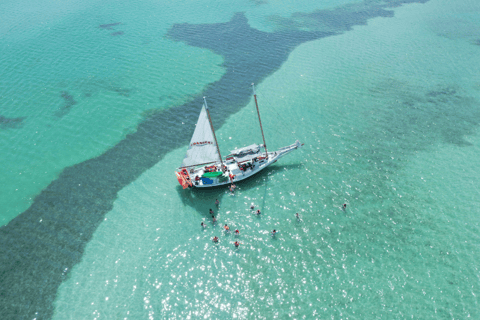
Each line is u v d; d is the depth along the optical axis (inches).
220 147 1802.4
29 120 2066.9
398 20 3321.9
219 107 2153.1
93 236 1336.1
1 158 1780.3
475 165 1565.0
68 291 1132.5
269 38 3065.9
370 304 1028.5
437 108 2009.1
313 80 2390.5
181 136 1908.2
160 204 1471.5
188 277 1156.5
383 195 1430.9
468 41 2802.7
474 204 1357.0
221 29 3270.2
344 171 1579.7
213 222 1363.2
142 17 3627.0
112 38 3137.3
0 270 1213.7
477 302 1010.1
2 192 1572.3
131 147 1835.6
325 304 1040.8
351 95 2190.0
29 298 1115.3
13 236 1350.9
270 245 1250.0
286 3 3932.1
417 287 1066.1
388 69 2471.7
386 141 1763.0
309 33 3134.8
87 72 2576.3
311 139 1814.7
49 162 1750.7
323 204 1407.5
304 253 1210.0
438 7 3585.1
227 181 1525.6
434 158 1625.2
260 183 1547.7
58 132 1967.3
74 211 1457.9
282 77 2454.5
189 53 2827.3
